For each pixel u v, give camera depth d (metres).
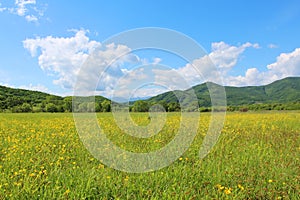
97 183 5.44
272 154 8.05
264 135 12.02
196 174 6.20
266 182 5.82
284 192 5.25
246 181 5.80
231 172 6.22
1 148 9.15
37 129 14.58
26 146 9.05
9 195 4.81
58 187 5.06
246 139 10.94
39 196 4.86
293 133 12.61
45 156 7.70
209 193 5.13
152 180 5.68
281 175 6.09
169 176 6.03
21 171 6.05
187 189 5.30
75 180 5.62
